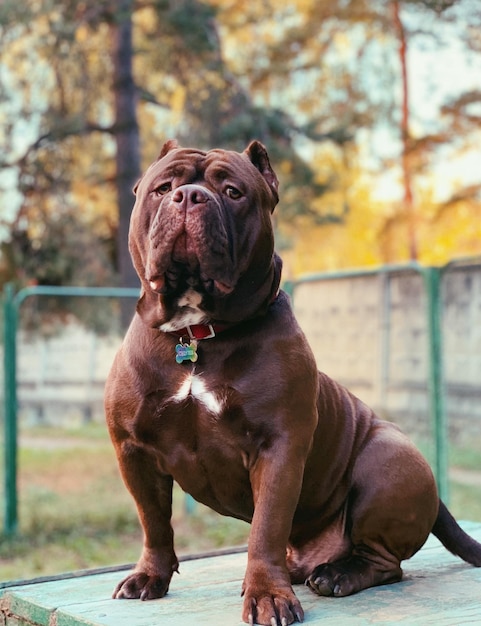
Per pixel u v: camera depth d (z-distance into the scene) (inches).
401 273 426.3
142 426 118.6
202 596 128.5
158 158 127.9
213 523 343.0
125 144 577.9
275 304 119.7
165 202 110.3
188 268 110.0
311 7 694.5
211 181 114.6
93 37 585.0
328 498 133.0
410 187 743.7
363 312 433.1
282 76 663.1
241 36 689.6
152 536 129.0
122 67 576.1
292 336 118.0
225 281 109.8
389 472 129.6
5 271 564.1
